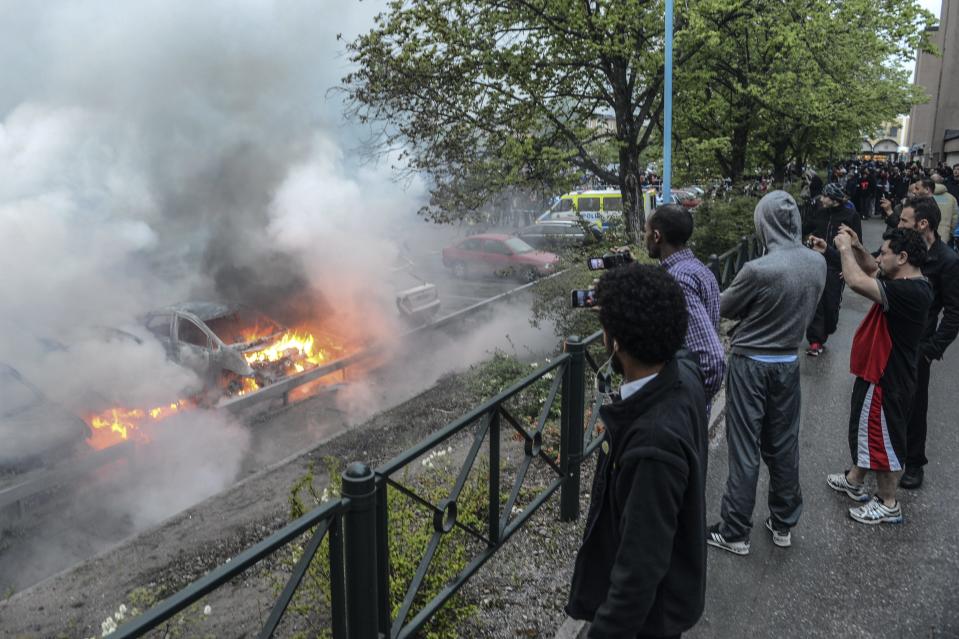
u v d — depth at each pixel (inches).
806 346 302.5
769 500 143.6
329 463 177.9
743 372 135.2
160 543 180.7
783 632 116.9
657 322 66.6
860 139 911.7
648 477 63.2
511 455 206.2
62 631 142.3
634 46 378.9
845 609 122.3
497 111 410.0
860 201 856.9
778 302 129.2
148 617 63.9
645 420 65.8
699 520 68.4
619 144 411.5
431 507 107.1
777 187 591.8
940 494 164.1
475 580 134.9
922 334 149.2
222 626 132.0
